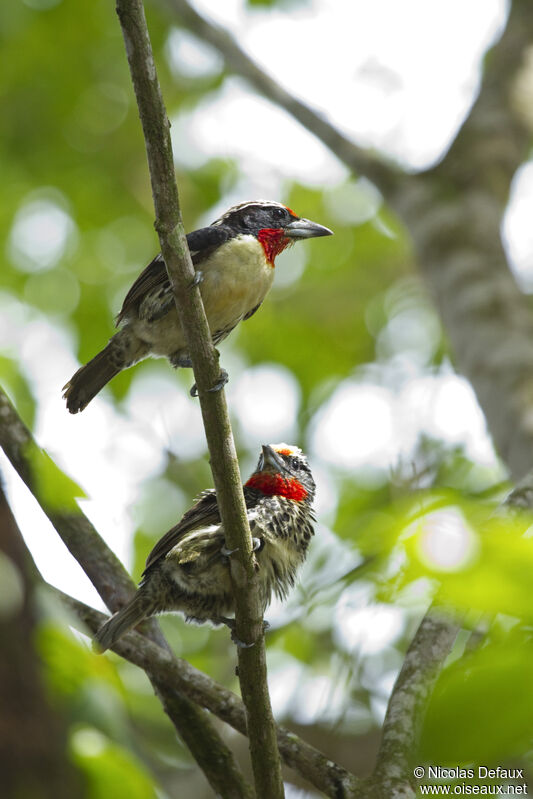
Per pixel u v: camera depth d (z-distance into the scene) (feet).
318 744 38.45
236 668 21.94
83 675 14.52
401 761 21.85
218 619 27.53
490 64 48.49
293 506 29.25
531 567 12.55
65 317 63.52
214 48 50.03
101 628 24.98
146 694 41.60
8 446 23.94
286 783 34.47
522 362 35.06
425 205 41.91
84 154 65.57
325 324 67.21
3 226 64.75
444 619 23.97
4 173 65.57
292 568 28.84
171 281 21.70
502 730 12.18
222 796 24.71
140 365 59.82
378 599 16.65
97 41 63.10
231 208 34.55
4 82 63.57
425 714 12.70
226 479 21.61
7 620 11.37
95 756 13.61
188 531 27.76
